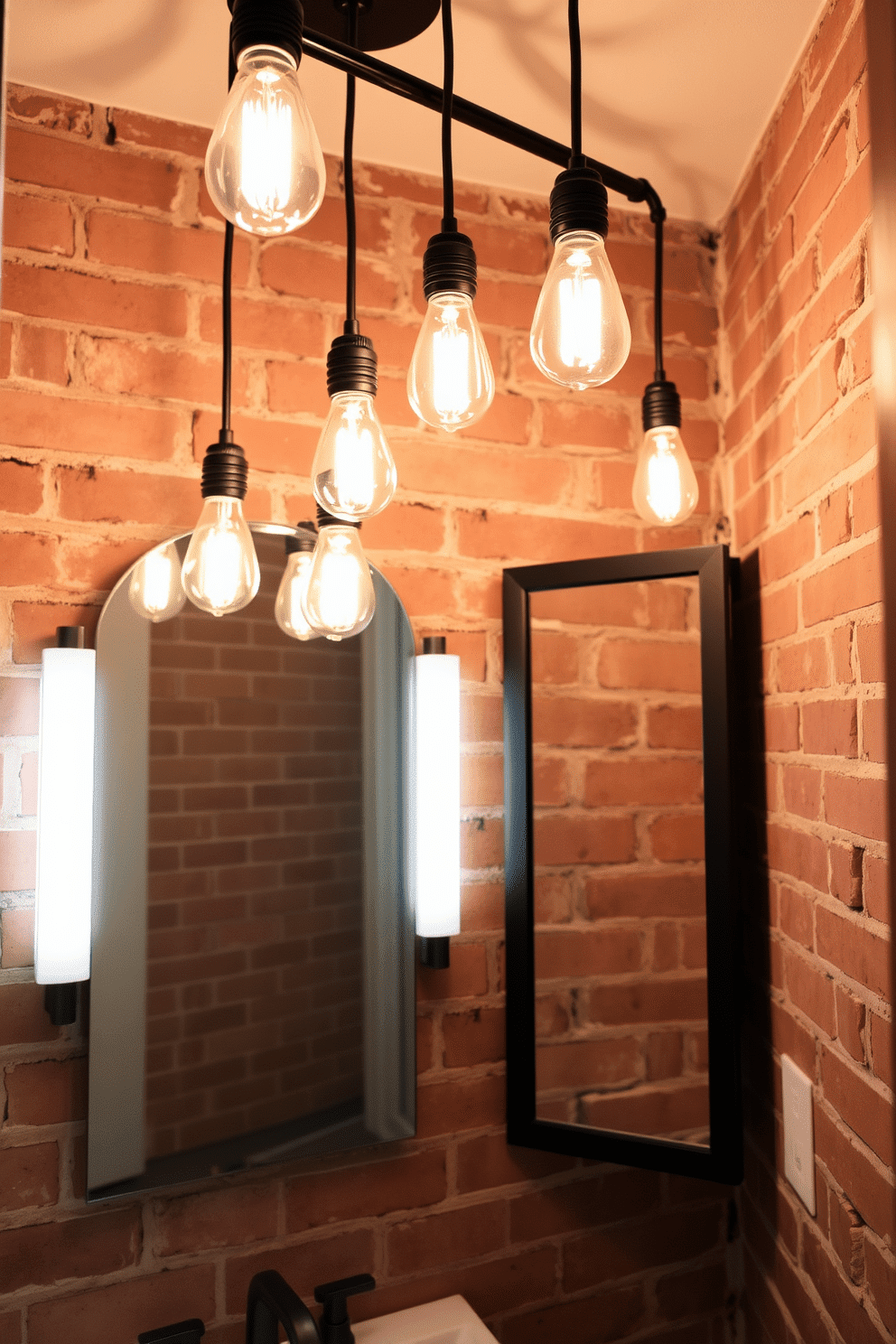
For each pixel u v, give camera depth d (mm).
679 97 1100
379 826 1180
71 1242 1014
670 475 1045
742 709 1267
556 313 646
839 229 919
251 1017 1100
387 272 1233
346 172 725
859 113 869
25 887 1022
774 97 1102
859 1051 872
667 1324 1249
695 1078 1172
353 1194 1138
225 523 879
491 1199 1196
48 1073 1018
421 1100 1179
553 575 1222
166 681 1089
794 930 1061
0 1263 987
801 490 1030
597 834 1229
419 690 1165
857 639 882
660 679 1229
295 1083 1113
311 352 1191
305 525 1147
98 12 960
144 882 1062
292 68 571
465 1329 1091
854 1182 878
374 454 691
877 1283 828
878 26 417
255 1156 1082
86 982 1034
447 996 1204
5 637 1033
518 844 1213
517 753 1224
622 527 1312
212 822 1101
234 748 1118
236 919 1104
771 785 1146
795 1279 1046
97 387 1091
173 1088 1055
